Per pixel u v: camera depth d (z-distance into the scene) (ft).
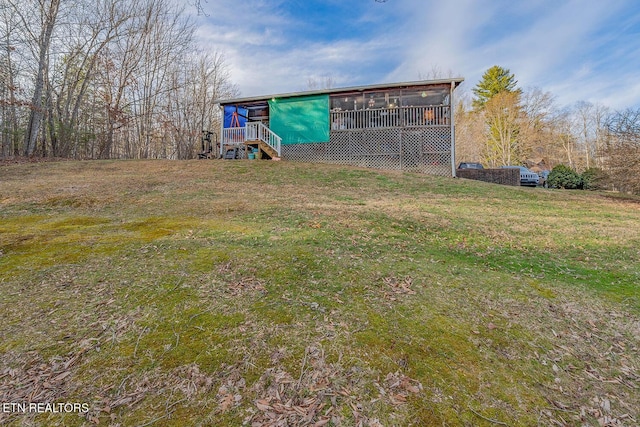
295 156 47.29
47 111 56.85
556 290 10.98
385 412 5.66
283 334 7.68
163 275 10.59
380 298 9.69
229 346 7.18
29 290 9.56
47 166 37.70
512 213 22.81
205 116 87.45
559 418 5.85
